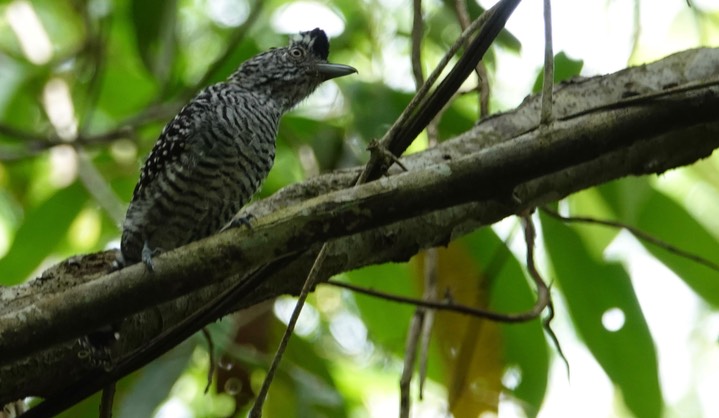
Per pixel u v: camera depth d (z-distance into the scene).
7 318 6.21
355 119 10.62
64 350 7.32
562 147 6.39
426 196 6.39
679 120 6.61
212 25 14.60
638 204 10.09
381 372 13.52
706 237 10.16
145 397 9.35
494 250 10.30
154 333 7.75
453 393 9.74
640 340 10.12
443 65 6.59
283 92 10.45
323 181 8.33
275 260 6.73
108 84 13.62
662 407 10.01
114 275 6.37
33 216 12.22
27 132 13.14
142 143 13.02
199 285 6.48
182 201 9.43
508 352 10.32
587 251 10.27
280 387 10.48
